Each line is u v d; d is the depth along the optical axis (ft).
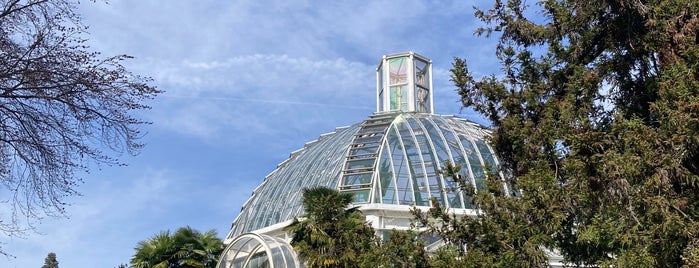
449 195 132.05
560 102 64.39
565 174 60.34
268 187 160.86
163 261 130.93
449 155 141.90
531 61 69.77
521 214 60.95
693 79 52.65
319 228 103.24
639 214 53.26
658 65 63.98
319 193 110.22
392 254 66.69
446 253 63.36
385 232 128.47
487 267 58.70
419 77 172.24
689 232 50.16
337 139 160.35
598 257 60.03
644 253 51.55
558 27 68.74
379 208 129.90
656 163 53.01
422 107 168.04
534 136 62.44
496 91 68.13
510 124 65.05
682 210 52.75
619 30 64.90
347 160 144.36
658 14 60.54
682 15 59.88
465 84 69.05
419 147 144.56
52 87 33.40
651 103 55.93
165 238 134.72
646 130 53.88
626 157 53.72
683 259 49.29
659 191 52.49
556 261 96.43
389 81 170.60
